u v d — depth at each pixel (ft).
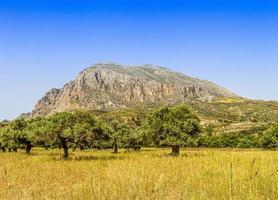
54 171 97.40
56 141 177.06
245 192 48.67
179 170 79.92
